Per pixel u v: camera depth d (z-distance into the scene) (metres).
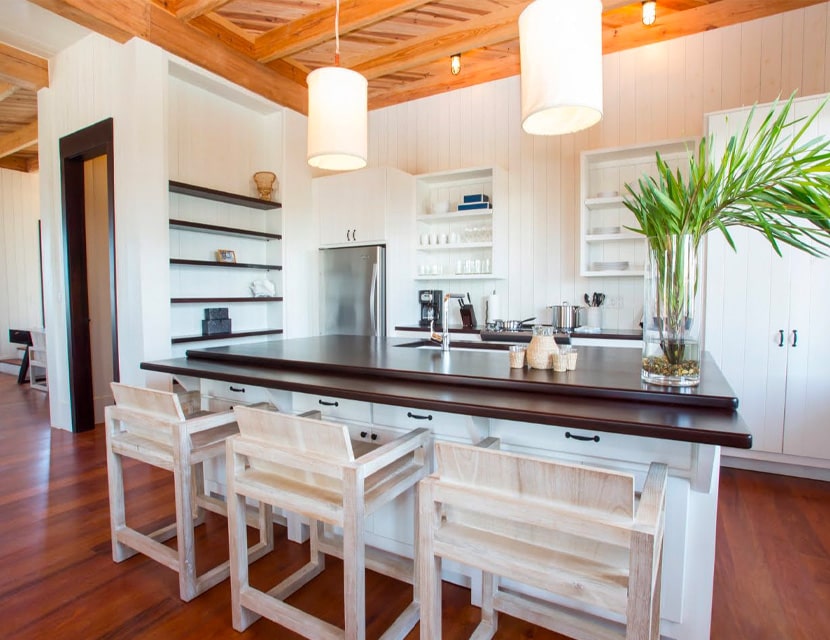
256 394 2.26
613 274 3.62
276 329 4.44
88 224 4.28
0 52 3.77
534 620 1.51
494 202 4.07
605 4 3.05
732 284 3.02
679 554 1.42
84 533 2.28
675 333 1.48
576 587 1.08
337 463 1.37
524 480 1.13
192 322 3.92
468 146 4.49
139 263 3.26
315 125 2.13
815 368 2.87
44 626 1.64
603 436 1.47
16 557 2.07
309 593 1.84
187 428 1.76
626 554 1.09
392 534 1.93
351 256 4.42
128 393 1.92
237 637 1.61
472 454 1.17
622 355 2.19
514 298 4.30
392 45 3.95
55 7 2.86
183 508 1.76
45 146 4.01
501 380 1.62
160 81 3.36
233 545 1.63
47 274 4.08
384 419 1.87
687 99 3.59
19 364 6.69
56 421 4.08
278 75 4.35
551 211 4.13
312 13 3.61
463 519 1.30
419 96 4.69
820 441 2.87
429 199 4.75
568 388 1.51
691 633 1.43
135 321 3.33
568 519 1.07
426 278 4.54
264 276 4.53
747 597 1.79
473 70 4.38
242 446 1.58
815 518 2.43
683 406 1.36
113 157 3.42
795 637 1.59
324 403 2.04
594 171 3.92
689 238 1.46
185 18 3.44
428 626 1.29
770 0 3.29
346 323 4.46
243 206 4.35
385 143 4.93
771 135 1.36
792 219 2.83
